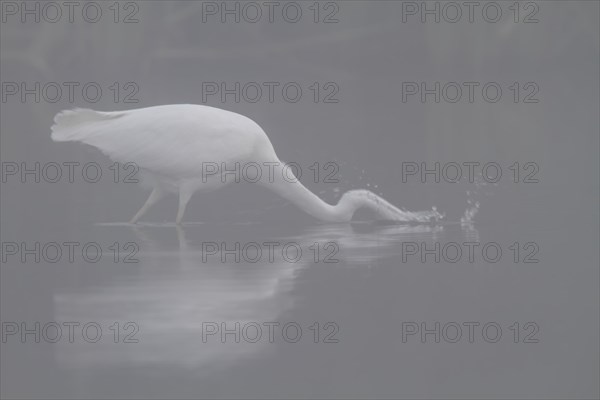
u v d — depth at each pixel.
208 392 9.54
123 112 17.12
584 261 14.54
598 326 11.59
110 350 10.70
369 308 12.20
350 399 9.44
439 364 10.41
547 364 10.42
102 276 13.67
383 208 18.05
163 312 11.92
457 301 12.54
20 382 9.80
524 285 13.27
